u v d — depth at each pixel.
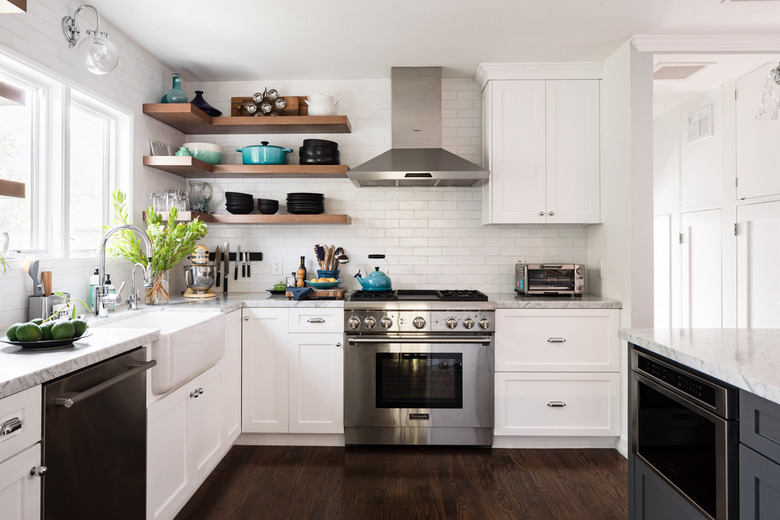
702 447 1.49
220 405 2.84
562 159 3.49
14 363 1.45
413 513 2.43
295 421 3.22
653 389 1.80
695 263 4.11
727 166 3.68
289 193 3.61
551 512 2.44
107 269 2.95
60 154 2.51
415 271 3.85
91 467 1.61
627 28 2.95
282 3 2.64
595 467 2.96
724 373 1.36
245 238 3.88
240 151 3.66
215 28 2.94
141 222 3.21
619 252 3.23
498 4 2.68
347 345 3.20
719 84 3.72
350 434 3.25
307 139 3.57
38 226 2.45
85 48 2.03
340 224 3.87
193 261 3.24
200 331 2.41
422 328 3.18
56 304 2.32
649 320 3.08
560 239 3.83
